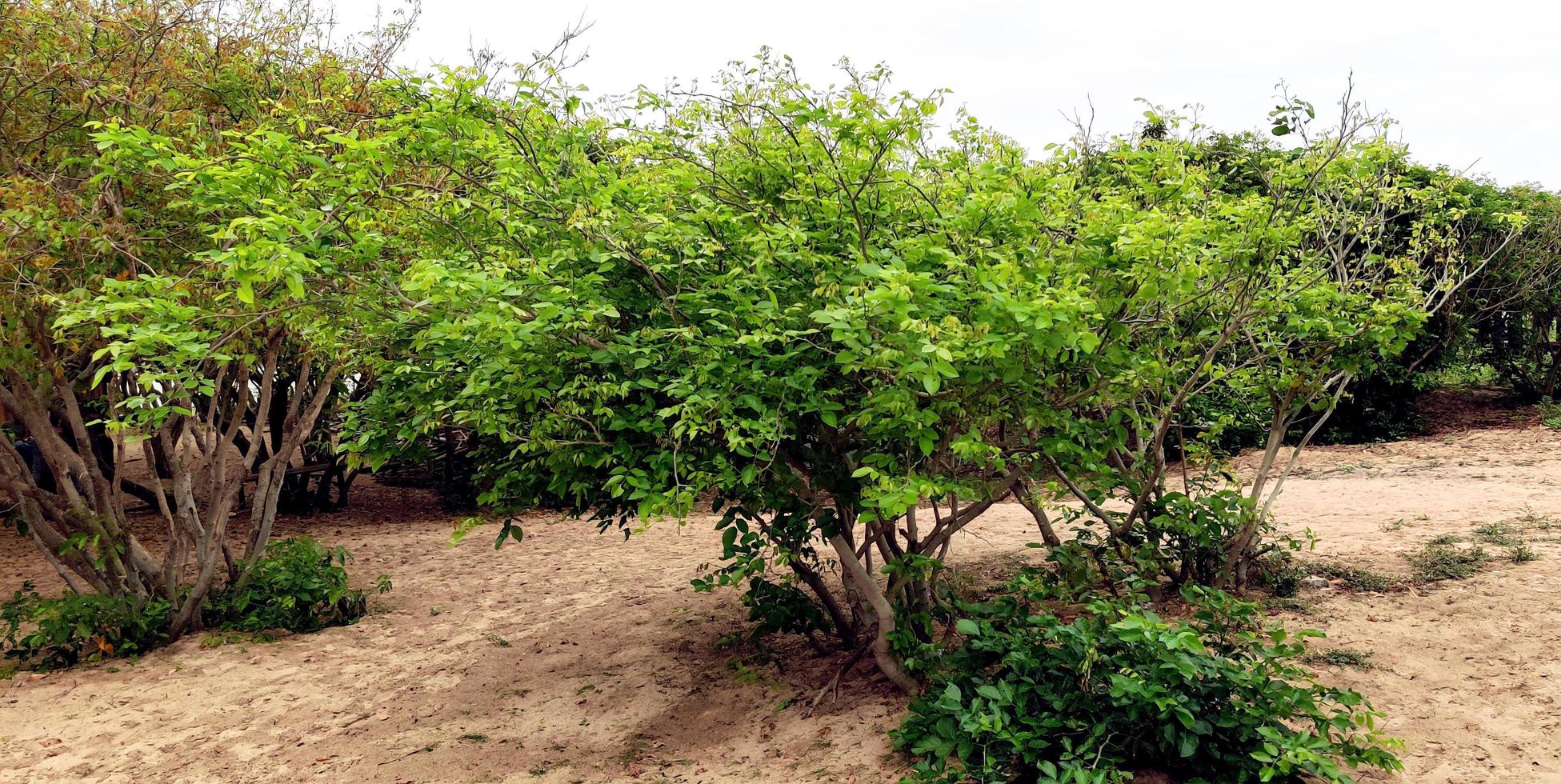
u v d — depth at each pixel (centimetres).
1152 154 479
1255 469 1305
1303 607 609
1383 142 479
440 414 466
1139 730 398
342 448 512
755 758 498
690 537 1155
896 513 384
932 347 321
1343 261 621
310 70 755
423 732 583
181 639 788
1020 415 453
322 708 633
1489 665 493
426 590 959
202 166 404
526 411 443
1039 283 380
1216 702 395
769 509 480
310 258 389
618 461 462
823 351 420
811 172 434
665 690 619
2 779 534
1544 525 763
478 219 456
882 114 391
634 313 444
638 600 865
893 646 518
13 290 607
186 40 724
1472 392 1777
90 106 666
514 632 795
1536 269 1493
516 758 535
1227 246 462
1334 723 376
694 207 437
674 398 436
